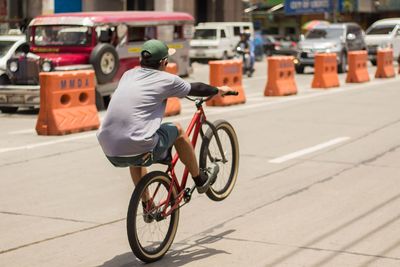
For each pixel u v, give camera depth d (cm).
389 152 2433
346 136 2769
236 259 1325
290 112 3503
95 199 1794
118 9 7906
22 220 1602
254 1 13825
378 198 1788
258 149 2484
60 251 1384
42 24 3747
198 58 7969
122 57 3812
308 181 1988
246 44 6338
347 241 1428
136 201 1248
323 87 4847
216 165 1441
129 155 1247
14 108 3638
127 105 1237
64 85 2844
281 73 4356
